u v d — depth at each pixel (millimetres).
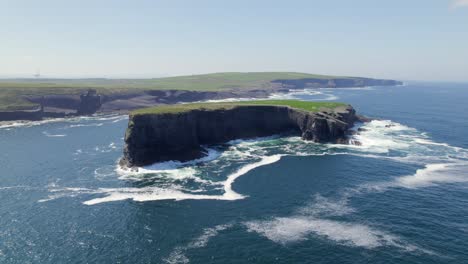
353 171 87562
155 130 96438
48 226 59125
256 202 68812
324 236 55594
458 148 111375
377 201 68750
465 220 60688
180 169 90688
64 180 82062
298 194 72688
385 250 51469
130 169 89688
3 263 48438
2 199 70438
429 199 69688
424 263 48219
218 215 63219
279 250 51719
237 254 50812
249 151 108875
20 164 95438
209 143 117625
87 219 61719
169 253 51125
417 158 99188
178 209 65750
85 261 49125
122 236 55938
